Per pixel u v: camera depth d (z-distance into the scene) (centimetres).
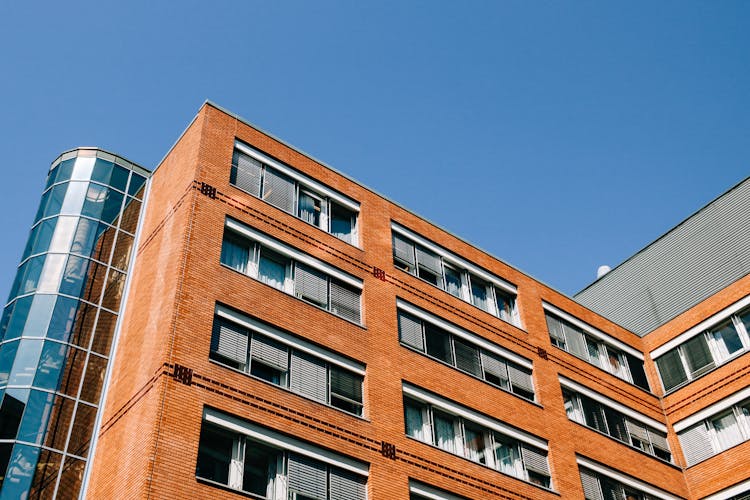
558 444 3031
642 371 3841
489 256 3494
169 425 1988
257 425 2170
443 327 3011
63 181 2950
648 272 4256
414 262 3136
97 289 2683
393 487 2373
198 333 2214
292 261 2675
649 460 3372
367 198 3133
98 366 2525
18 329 2536
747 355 3453
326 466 2264
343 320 2658
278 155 2895
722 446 3391
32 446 2288
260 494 2078
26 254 2791
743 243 3797
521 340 3288
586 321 3741
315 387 2414
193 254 2375
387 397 2584
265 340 2384
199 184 2556
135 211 2944
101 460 2223
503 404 2962
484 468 2688
